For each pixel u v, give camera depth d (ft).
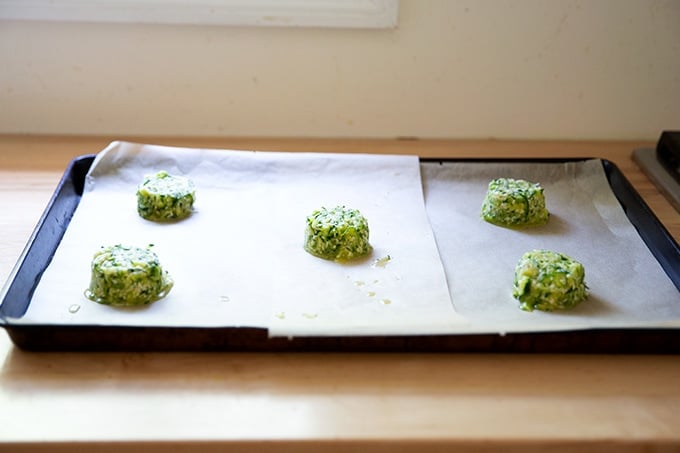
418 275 1.68
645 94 2.37
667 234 1.78
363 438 1.22
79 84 2.29
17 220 1.85
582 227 1.92
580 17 2.22
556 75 2.33
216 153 2.14
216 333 1.39
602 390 1.35
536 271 1.57
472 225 1.93
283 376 1.37
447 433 1.24
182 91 2.32
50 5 2.11
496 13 2.21
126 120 2.37
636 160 2.29
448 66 2.30
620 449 1.24
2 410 1.26
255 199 1.99
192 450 1.22
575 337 1.42
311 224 1.75
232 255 1.74
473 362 1.42
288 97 2.35
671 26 2.24
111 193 1.97
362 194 2.03
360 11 2.16
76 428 1.22
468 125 2.43
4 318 1.38
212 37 2.22
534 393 1.34
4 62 2.23
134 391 1.31
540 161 2.16
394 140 2.44
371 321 1.46
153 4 2.13
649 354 1.46
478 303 1.59
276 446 1.22
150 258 1.57
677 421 1.28
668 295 1.62
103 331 1.38
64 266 1.64
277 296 1.58
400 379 1.37
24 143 2.30
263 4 2.15
